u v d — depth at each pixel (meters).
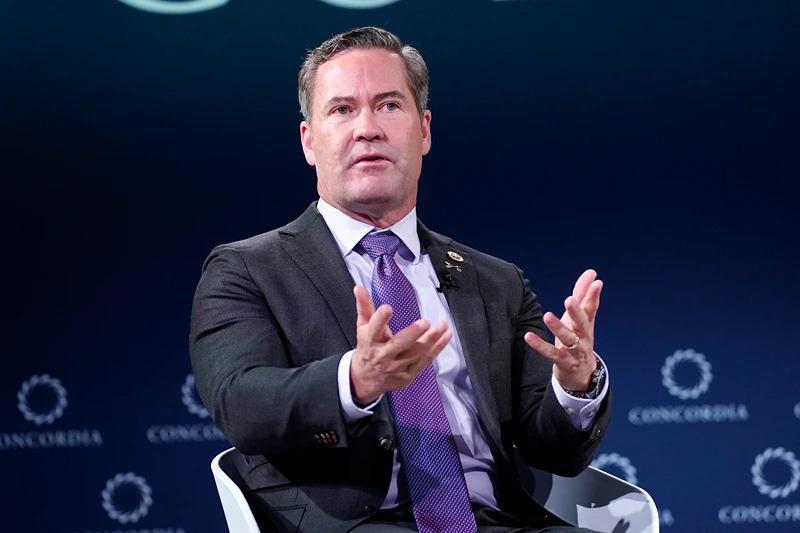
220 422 5.20
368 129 6.16
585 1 12.16
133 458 11.71
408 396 5.64
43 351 11.71
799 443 11.90
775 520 11.87
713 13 12.14
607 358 12.05
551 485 6.43
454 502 5.38
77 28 11.85
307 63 6.68
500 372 6.18
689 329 12.02
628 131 12.12
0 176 11.73
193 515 11.69
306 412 4.82
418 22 12.08
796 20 12.11
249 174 11.98
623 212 12.11
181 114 11.96
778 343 11.98
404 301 5.95
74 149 11.83
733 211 12.07
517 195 12.09
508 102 12.12
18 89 11.77
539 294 11.99
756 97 12.10
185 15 11.98
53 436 11.66
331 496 5.32
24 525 11.54
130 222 11.87
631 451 11.97
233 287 5.80
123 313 11.81
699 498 11.91
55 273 11.77
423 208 12.01
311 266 5.97
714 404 11.98
